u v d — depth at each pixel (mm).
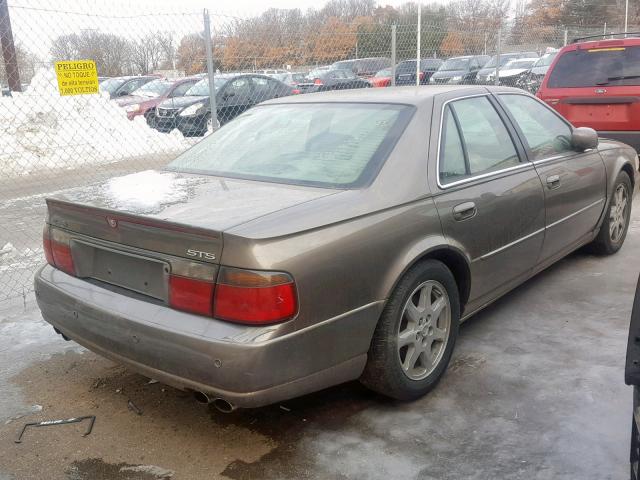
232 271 2514
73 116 12891
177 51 8727
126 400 3389
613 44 7832
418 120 3424
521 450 2848
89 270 3119
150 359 2730
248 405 2568
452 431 3020
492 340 3977
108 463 2854
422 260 3199
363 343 2912
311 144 3467
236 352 2479
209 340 2521
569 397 3273
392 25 9359
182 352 2598
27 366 3777
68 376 3658
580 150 4730
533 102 4574
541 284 4930
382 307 2957
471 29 13531
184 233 2625
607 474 2660
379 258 2910
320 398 3359
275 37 9070
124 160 11812
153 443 2998
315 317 2662
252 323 2516
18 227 7379
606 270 5199
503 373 3551
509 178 3855
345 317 2793
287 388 2633
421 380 3248
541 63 17188
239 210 2754
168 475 2760
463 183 3482
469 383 3455
